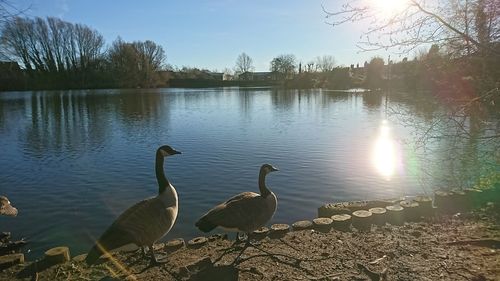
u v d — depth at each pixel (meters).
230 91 94.12
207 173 14.61
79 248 8.64
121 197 12.20
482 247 6.03
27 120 33.69
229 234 8.57
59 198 12.10
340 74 101.38
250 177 14.02
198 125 29.41
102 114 38.69
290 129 26.41
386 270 5.33
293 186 12.84
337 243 6.52
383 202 8.74
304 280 5.20
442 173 11.15
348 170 14.65
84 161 17.12
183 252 6.43
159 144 21.17
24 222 10.19
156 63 109.19
